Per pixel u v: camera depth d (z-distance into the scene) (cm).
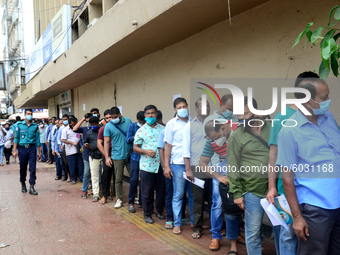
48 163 1322
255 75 448
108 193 615
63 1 1284
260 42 438
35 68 1478
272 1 416
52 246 388
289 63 394
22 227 466
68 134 791
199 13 474
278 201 244
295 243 250
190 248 376
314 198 216
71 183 826
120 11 600
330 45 185
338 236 221
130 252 367
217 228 369
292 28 389
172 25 531
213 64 535
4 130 1341
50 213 541
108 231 443
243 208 281
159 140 445
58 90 1434
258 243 284
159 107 712
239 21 474
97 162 627
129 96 866
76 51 883
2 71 1463
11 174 1031
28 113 701
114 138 561
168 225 450
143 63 779
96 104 1134
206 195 416
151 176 471
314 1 360
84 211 552
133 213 534
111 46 666
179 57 631
